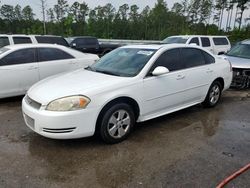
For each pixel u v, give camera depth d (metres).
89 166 3.43
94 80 4.14
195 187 3.00
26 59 6.60
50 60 7.02
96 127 3.94
